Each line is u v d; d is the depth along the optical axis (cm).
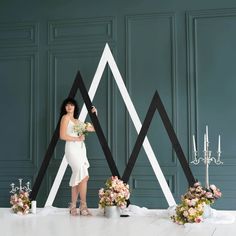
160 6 605
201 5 593
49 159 578
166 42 599
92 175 598
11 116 630
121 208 514
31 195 570
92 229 427
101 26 620
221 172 565
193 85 585
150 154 569
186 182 571
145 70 601
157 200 577
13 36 641
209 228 429
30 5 641
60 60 626
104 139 572
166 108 589
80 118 584
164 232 409
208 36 588
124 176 557
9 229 432
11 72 637
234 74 578
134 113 582
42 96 625
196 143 577
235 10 583
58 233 408
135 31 609
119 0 617
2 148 626
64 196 599
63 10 632
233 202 559
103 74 610
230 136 570
